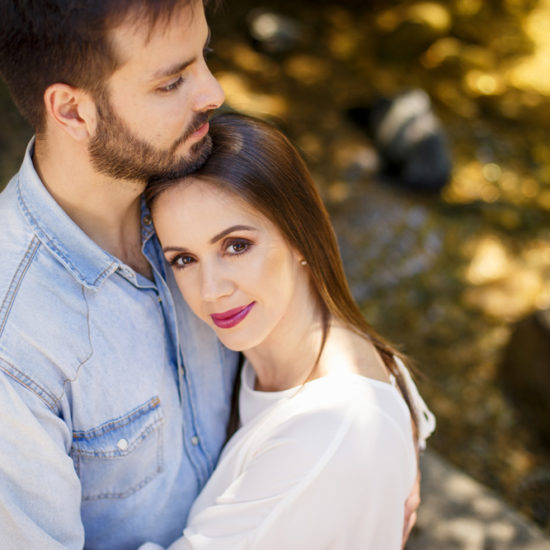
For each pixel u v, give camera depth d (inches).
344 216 205.9
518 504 141.1
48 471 49.9
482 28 313.7
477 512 95.0
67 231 51.3
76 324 52.0
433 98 271.1
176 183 52.1
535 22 328.5
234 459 59.2
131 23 43.5
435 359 171.5
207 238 52.6
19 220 51.3
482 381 166.4
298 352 59.1
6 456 48.5
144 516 60.1
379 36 291.6
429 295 188.7
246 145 53.0
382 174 225.5
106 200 52.5
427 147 220.2
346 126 240.8
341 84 263.1
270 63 266.4
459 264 200.2
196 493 63.7
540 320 156.7
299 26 289.4
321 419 52.9
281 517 51.8
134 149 48.7
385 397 55.5
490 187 231.9
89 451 54.7
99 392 54.0
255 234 53.4
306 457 51.7
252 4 296.0
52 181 51.5
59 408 52.3
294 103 248.1
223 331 55.9
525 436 155.1
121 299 54.7
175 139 49.1
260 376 62.2
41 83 46.7
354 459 51.2
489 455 150.5
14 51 46.2
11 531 50.0
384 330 177.6
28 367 49.4
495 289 192.5
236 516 54.2
